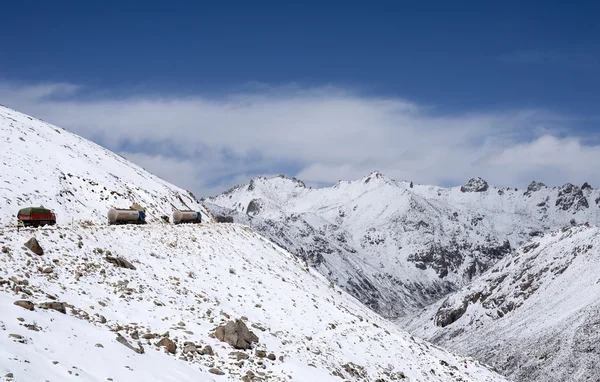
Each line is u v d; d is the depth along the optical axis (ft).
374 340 151.02
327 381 103.24
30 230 115.85
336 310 161.48
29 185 173.78
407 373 140.67
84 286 101.40
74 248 115.03
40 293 89.81
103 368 72.90
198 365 89.30
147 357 83.05
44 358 68.69
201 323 107.76
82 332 80.43
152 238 146.92
